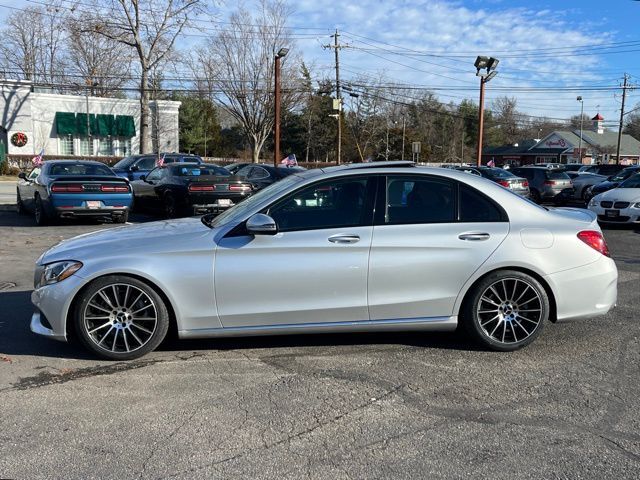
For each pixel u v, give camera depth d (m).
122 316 4.54
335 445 3.33
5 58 57.28
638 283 7.62
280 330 4.61
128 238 4.70
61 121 40.41
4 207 17.28
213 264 4.49
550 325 5.61
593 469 3.09
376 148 69.75
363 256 4.56
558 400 3.93
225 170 14.76
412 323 4.70
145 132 37.69
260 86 40.84
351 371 4.42
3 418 3.64
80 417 3.67
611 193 13.55
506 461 3.16
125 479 2.99
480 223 4.73
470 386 4.15
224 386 4.14
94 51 50.72
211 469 3.08
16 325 5.51
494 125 101.50
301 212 4.66
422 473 3.05
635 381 4.27
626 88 52.38
